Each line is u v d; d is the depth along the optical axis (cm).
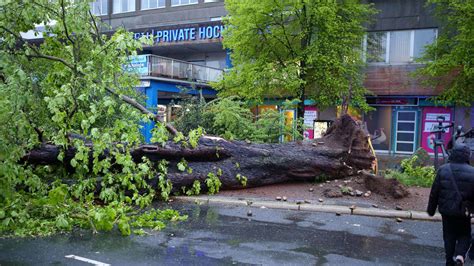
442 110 2144
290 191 926
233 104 1290
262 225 680
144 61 2303
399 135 2252
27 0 701
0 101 621
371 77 2272
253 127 1275
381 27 2236
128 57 803
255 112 2389
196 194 894
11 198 658
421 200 831
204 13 2991
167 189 834
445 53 1825
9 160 642
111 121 834
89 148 742
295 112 1916
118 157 733
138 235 613
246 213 763
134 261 500
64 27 755
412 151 2222
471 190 461
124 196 764
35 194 713
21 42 758
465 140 1140
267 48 1855
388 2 2217
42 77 773
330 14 1702
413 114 2216
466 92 1809
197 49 3045
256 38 1820
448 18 1795
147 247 557
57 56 802
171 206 814
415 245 588
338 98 1895
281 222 702
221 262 502
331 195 874
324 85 1812
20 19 726
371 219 734
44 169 808
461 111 2094
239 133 1259
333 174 1005
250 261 508
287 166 969
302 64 1822
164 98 2981
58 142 712
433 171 1062
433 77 2006
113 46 748
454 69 1964
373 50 2259
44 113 752
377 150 2295
